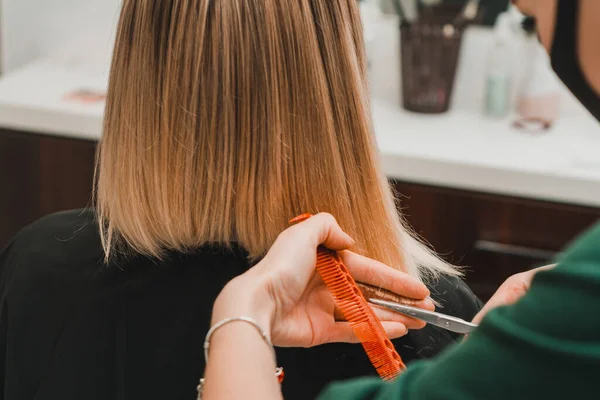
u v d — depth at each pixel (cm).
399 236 96
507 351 42
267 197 86
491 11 219
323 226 74
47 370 92
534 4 50
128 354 90
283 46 82
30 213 227
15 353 94
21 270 94
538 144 209
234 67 82
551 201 197
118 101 88
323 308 79
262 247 88
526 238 201
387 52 232
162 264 90
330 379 89
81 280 91
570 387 41
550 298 42
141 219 89
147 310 90
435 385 45
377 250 93
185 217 88
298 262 70
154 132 86
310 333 78
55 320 92
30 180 223
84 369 91
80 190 222
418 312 80
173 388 90
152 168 87
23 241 97
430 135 212
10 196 225
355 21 88
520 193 197
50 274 92
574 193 194
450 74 220
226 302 65
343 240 76
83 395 92
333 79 86
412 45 217
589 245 41
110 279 90
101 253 92
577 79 48
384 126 216
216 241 89
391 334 81
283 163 86
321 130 86
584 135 214
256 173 86
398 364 74
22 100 220
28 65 246
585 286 40
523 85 221
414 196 202
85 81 237
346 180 90
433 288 97
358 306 75
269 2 81
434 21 215
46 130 218
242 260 89
